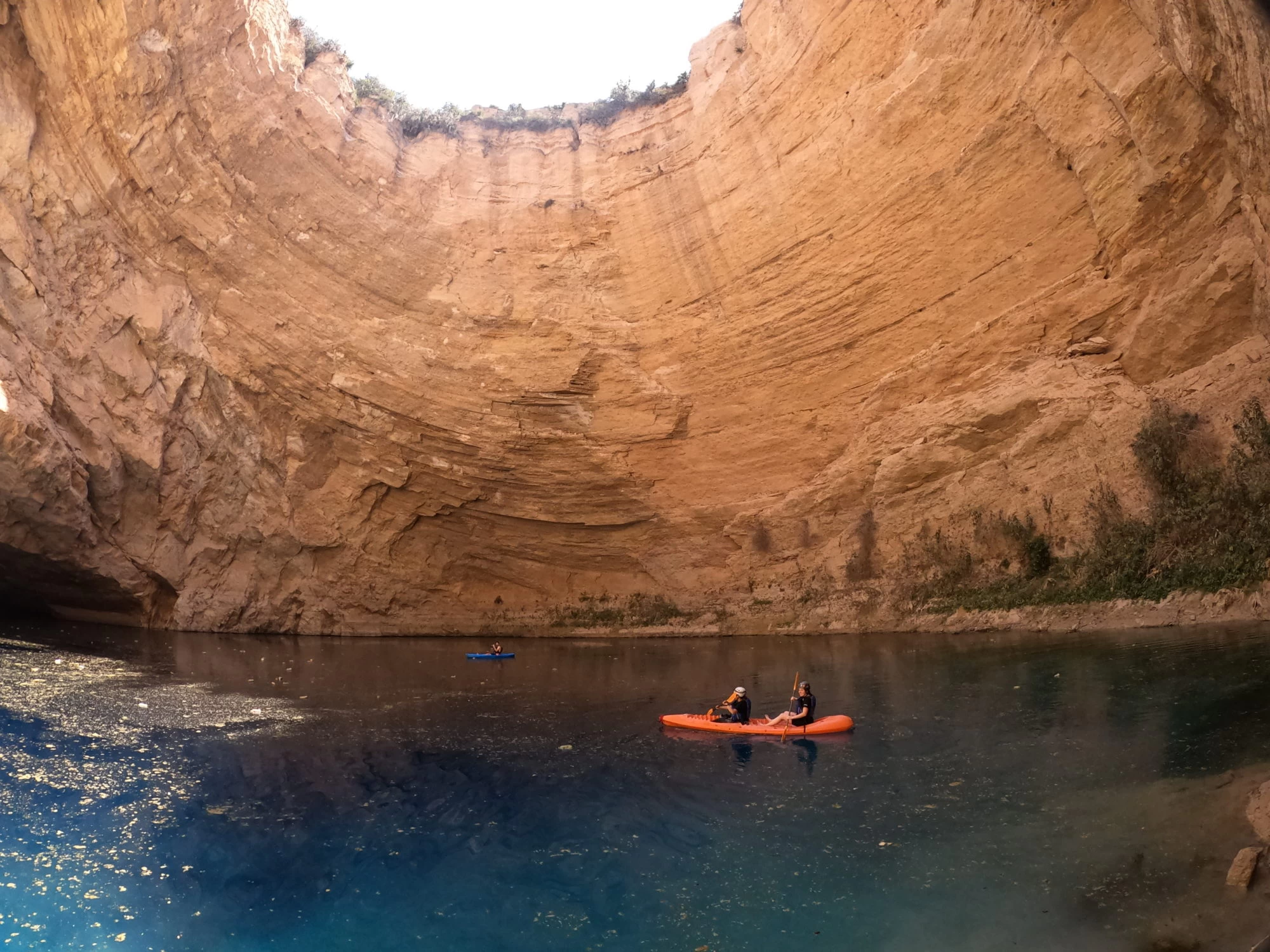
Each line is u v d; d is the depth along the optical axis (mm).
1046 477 16781
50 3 20625
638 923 5371
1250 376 14195
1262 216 13406
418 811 7676
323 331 25047
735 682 14023
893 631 17859
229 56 22828
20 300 20812
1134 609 13562
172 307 23453
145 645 20516
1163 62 14680
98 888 6051
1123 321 16719
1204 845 5473
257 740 10438
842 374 21766
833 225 21500
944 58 18844
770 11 22828
